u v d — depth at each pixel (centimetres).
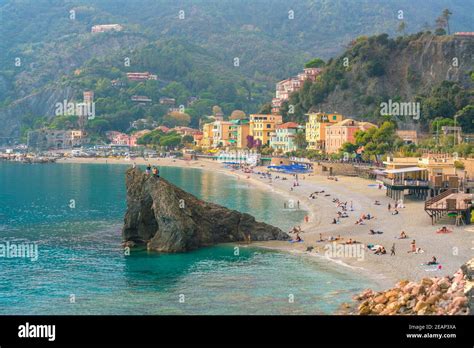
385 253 9831
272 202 17025
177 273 9188
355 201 15900
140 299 7938
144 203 11206
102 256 10344
